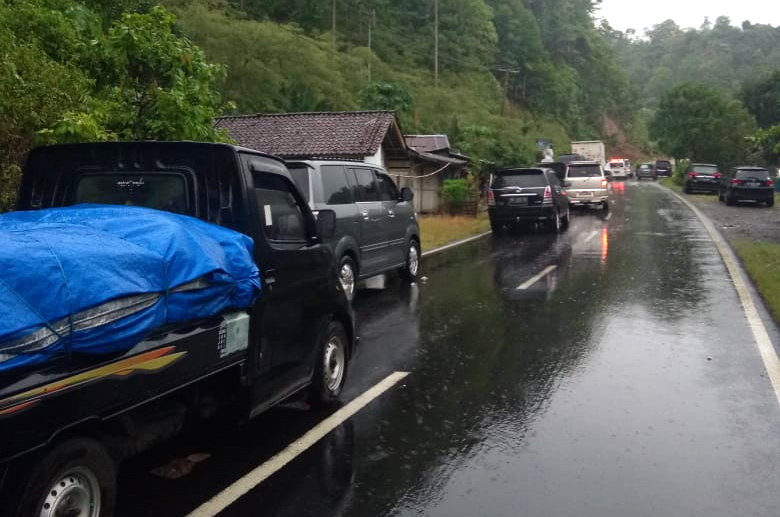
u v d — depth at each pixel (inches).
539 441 195.0
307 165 358.9
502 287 435.2
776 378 248.7
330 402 224.2
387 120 831.7
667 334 311.6
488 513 155.5
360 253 386.9
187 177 183.2
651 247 614.5
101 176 189.6
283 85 1429.6
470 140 1397.6
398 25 2800.2
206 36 1497.3
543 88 3457.2
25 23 368.5
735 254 565.0
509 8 3417.8
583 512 155.6
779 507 158.1
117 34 352.2
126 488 166.9
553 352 285.6
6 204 282.2
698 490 165.6
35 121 284.8
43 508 121.0
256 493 165.0
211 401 173.8
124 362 133.3
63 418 121.2
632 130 4446.4
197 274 150.5
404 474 175.0
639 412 216.4
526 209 734.5
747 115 2218.3
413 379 251.9
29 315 116.4
